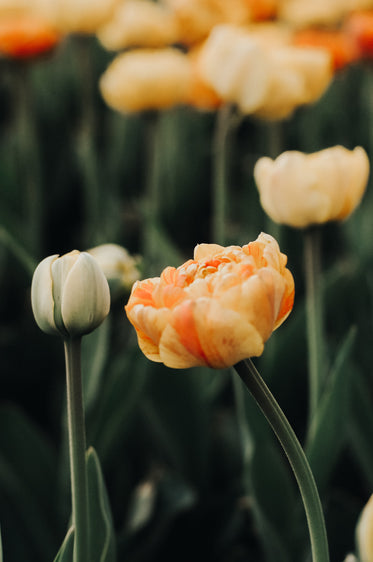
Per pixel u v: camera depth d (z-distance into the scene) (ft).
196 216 6.55
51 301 2.26
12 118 8.94
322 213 2.95
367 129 6.86
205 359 2.16
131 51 6.11
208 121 7.64
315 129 6.84
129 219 6.03
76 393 2.30
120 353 4.58
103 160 7.58
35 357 4.92
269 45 4.39
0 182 6.16
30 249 3.98
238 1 5.94
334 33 6.22
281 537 3.16
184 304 2.12
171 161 6.46
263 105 4.08
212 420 4.53
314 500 2.21
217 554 3.69
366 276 4.34
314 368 3.14
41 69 8.31
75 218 6.87
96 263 2.26
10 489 3.43
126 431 3.59
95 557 2.69
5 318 5.84
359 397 3.38
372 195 5.83
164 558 3.75
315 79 4.17
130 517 3.46
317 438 3.07
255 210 5.41
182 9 5.88
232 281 2.14
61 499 3.42
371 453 3.43
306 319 3.88
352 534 3.29
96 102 8.44
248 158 7.00
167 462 4.15
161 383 3.66
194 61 5.24
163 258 4.27
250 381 2.18
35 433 3.49
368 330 4.29
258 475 3.10
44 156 6.88
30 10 6.11
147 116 5.32
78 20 5.81
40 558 3.44
